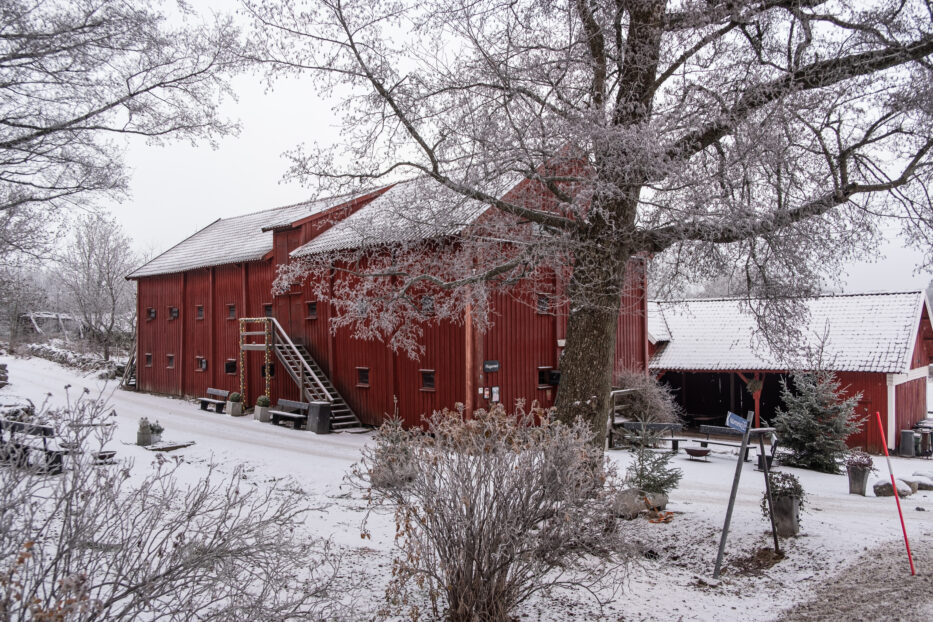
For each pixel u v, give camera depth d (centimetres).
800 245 916
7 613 328
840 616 628
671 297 1096
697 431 2575
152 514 439
